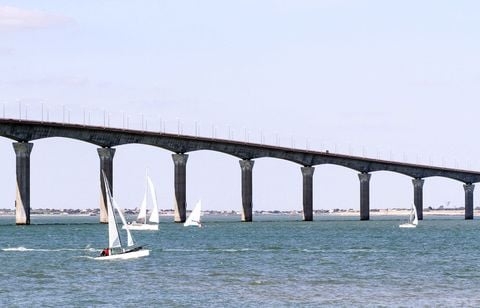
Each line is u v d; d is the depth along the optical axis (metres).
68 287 113.38
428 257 158.38
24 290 111.12
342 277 123.62
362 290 109.94
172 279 121.06
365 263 145.25
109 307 97.31
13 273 129.88
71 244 197.25
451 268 137.00
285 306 97.50
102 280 120.44
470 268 137.00
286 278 122.25
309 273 128.75
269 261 148.50
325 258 155.25
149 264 142.12
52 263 144.75
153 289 110.62
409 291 109.12
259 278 122.19
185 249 177.75
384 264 143.50
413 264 143.62
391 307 97.06
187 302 100.06
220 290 109.56
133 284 115.62
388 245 195.12
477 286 114.06
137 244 195.50
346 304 98.75
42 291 110.00
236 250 175.00
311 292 107.94
